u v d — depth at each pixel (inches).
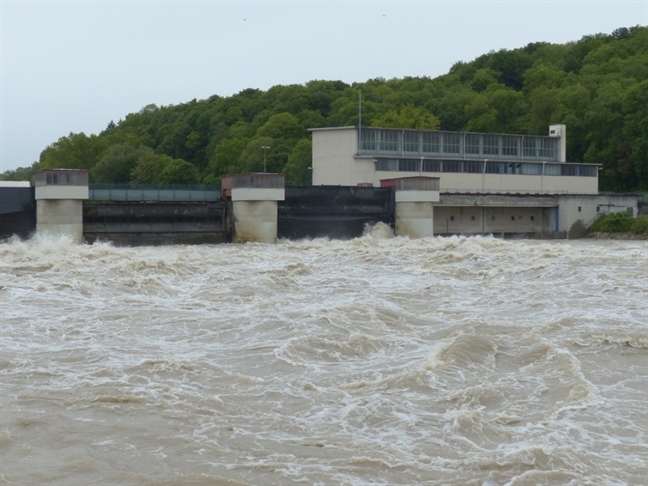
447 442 826.8
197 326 1396.4
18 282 1772.9
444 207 3907.5
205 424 866.8
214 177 6697.8
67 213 2925.7
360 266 2368.4
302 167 5684.1
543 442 832.3
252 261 2373.3
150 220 3235.7
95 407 912.9
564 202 4106.8
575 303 1654.8
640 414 942.4
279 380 1050.7
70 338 1290.6
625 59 6983.3
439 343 1288.1
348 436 839.7
